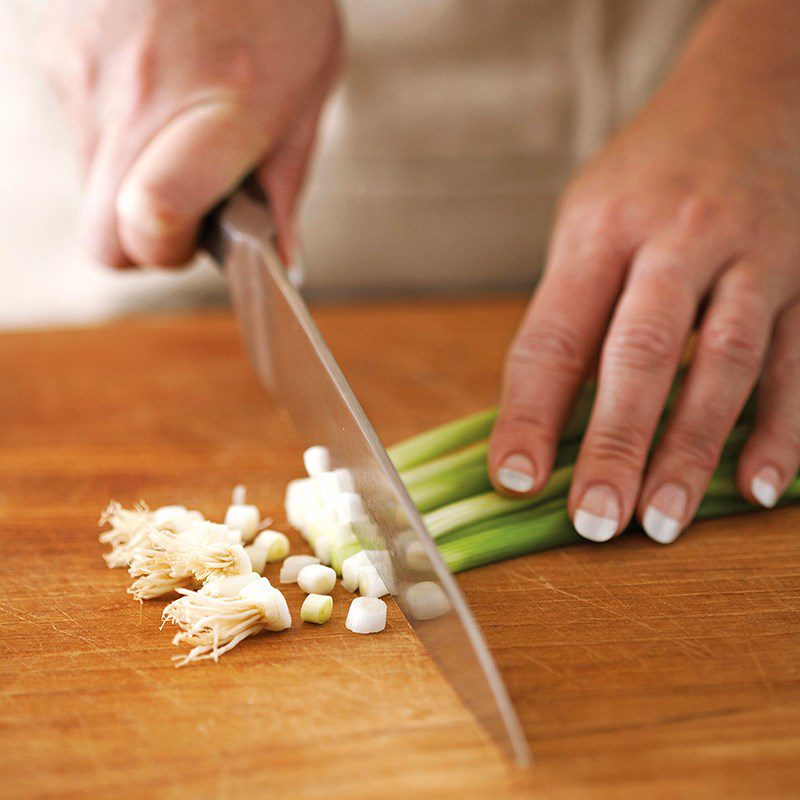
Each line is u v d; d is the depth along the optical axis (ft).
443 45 2.42
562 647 1.39
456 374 2.10
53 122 2.43
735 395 1.57
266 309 1.80
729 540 1.56
